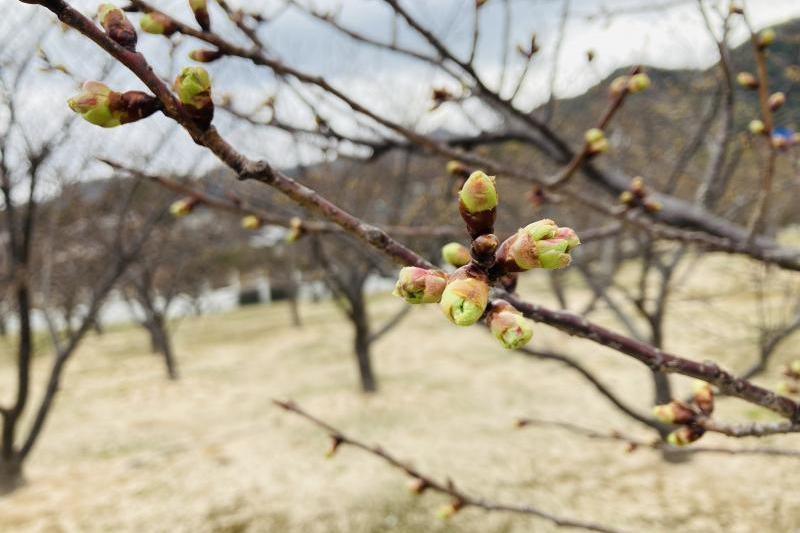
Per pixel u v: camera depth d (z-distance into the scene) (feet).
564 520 7.11
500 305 2.27
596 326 3.07
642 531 18.67
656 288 46.75
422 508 21.07
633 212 8.29
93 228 33.09
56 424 34.01
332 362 46.16
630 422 27.35
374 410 32.60
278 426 31.19
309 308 80.18
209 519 21.43
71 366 50.70
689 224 9.59
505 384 35.32
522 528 19.35
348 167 26.84
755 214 6.61
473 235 2.25
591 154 5.87
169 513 21.95
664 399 18.66
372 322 61.41
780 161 21.06
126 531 20.81
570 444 25.72
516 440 26.63
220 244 59.47
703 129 14.75
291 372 44.01
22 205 25.08
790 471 21.16
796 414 3.37
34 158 20.12
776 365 26.91
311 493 22.79
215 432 31.27
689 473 22.08
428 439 27.61
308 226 6.49
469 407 31.81
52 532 20.92
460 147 9.91
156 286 59.00
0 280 23.34
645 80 5.46
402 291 2.22
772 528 18.02
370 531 19.85
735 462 22.43
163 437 30.86
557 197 8.31
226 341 60.39
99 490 24.27
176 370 47.57
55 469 26.99
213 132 2.36
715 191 11.10
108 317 89.35
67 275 40.55
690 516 19.25
